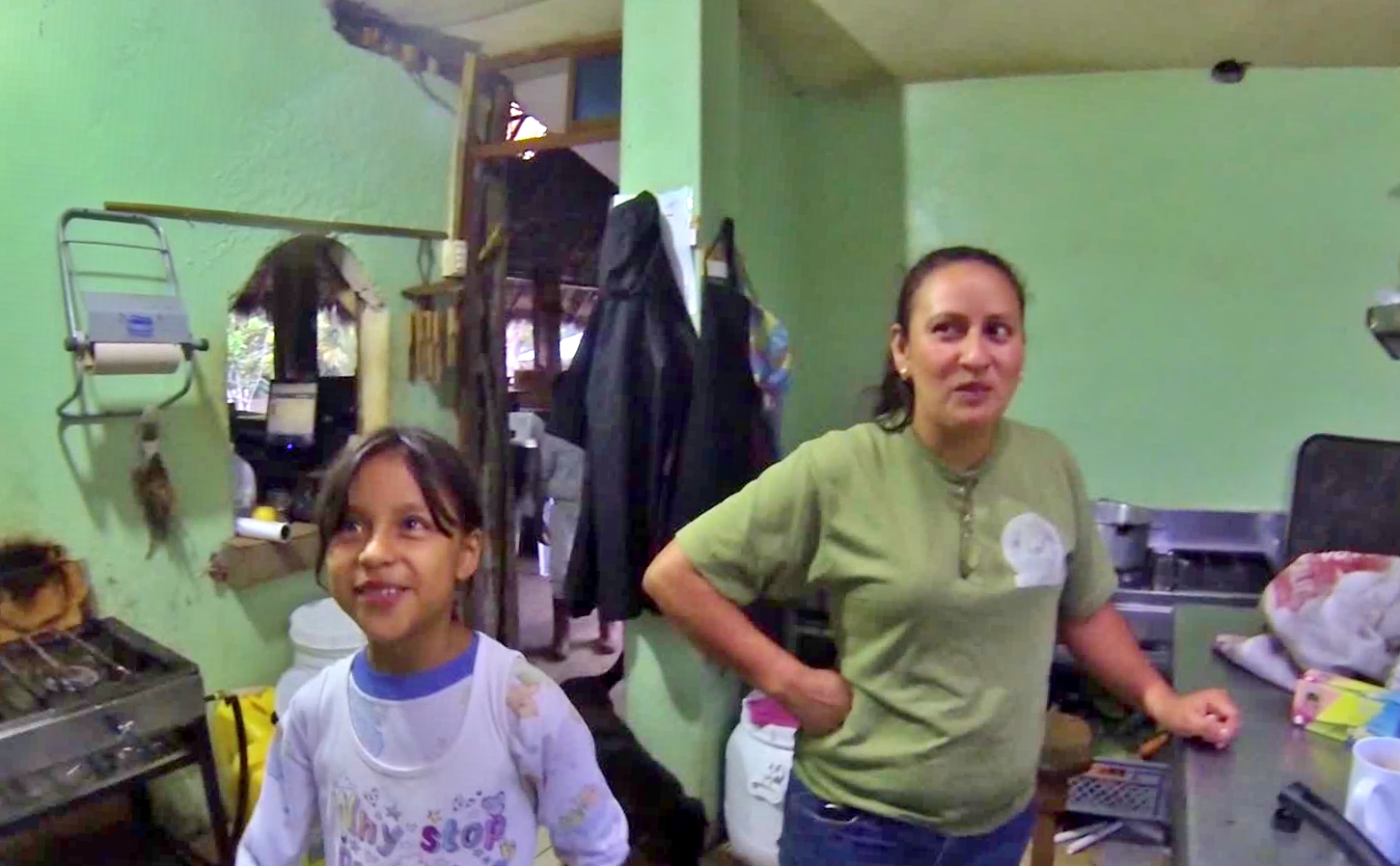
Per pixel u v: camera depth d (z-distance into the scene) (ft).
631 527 6.95
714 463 6.91
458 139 9.29
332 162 8.14
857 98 8.97
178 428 7.11
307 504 8.45
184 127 7.00
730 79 7.41
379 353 8.79
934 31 7.63
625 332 6.89
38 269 6.21
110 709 5.46
